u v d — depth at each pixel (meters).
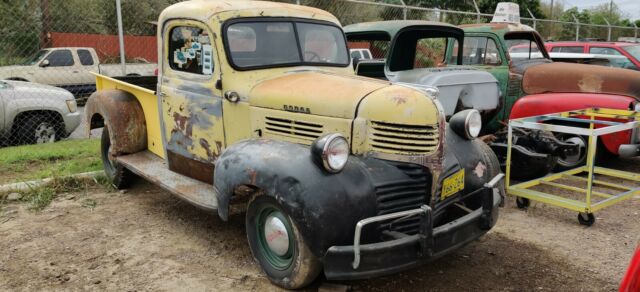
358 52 9.71
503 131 6.48
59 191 5.61
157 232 4.50
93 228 4.58
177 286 3.54
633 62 10.55
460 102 6.04
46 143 7.87
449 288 3.52
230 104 4.07
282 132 3.77
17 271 3.75
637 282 2.35
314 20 4.61
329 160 3.04
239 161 3.38
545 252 4.12
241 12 4.18
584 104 6.11
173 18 4.52
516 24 7.25
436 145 3.35
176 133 4.66
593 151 4.54
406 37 6.55
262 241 3.58
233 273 3.74
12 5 12.95
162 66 4.75
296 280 3.29
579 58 10.38
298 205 3.03
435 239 3.10
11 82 8.05
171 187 4.29
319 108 3.55
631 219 4.90
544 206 5.30
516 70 6.89
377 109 3.35
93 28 14.21
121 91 5.57
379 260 2.96
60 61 13.34
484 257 4.02
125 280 3.63
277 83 3.94
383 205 3.23
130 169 5.01
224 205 3.47
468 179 3.73
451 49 7.14
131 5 14.59
